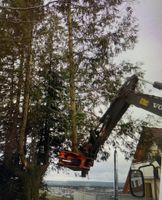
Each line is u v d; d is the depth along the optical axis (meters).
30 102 27.30
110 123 13.80
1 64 25.98
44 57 26.14
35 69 26.50
